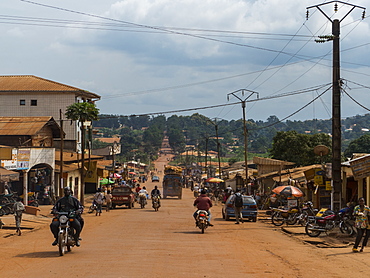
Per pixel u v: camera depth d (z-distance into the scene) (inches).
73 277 384.5
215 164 5959.6
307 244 688.4
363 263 497.4
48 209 1419.8
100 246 611.5
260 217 1242.0
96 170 2316.7
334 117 898.1
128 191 1592.0
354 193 1114.1
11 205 1163.9
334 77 900.6
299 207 1033.5
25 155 1407.5
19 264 458.9
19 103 2532.0
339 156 893.8
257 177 1897.1
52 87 2551.7
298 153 2667.3
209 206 856.3
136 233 799.1
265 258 520.4
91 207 1320.1
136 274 399.2
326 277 411.2
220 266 454.0
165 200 2271.2
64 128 2508.6
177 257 510.9
